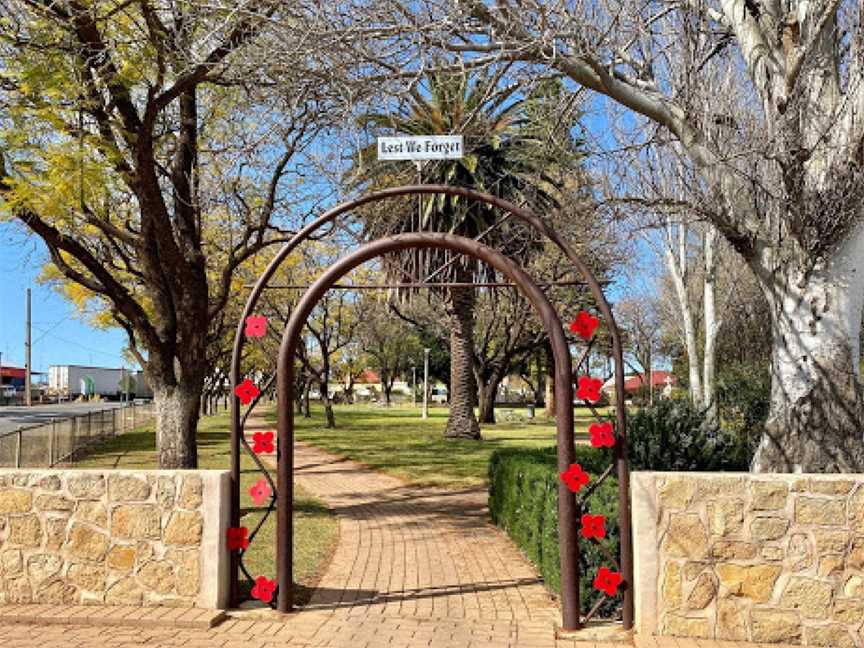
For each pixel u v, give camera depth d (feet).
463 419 83.61
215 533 20.04
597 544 19.51
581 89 31.40
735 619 17.78
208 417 151.94
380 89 26.63
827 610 17.48
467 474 52.60
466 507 40.04
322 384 107.14
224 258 51.98
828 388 24.27
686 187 26.68
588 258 48.39
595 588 20.61
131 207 43.11
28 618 19.20
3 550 20.49
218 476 20.22
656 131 31.71
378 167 38.91
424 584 23.70
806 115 24.35
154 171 31.24
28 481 20.61
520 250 63.57
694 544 18.06
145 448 73.20
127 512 20.33
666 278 82.89
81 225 36.86
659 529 18.22
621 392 19.61
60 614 19.35
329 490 46.44
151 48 27.84
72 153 28.17
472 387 84.89
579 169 39.70
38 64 27.12
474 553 28.32
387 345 197.36
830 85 24.57
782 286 25.22
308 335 117.91
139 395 263.70
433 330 125.70
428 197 58.85
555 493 22.53
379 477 52.60
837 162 23.36
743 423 53.62
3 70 29.12
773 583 17.74
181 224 35.60
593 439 19.29
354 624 19.38
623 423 19.51
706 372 57.77
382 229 55.57
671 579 18.07
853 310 24.56
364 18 25.59
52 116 28.22
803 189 23.84
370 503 41.37
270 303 78.33
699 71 26.63
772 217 25.44
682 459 28.25
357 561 26.96
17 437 43.04
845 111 23.50
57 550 20.39
